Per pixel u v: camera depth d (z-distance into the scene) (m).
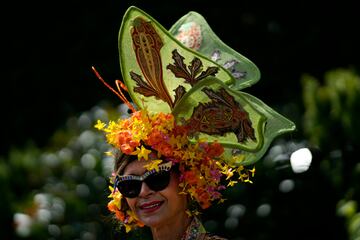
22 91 16.73
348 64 15.42
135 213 5.95
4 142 16.19
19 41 17.06
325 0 15.76
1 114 16.58
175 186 5.91
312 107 10.58
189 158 5.90
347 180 10.17
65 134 13.08
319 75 15.41
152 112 6.12
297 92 14.53
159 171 5.86
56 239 11.30
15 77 16.81
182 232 5.96
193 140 5.94
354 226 9.58
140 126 5.92
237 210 10.57
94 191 11.57
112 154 6.15
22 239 11.25
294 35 15.69
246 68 6.32
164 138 5.86
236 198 10.61
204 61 5.93
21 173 12.08
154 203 5.89
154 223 5.89
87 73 16.41
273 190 10.45
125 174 5.93
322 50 15.49
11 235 11.31
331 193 10.26
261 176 10.49
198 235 5.96
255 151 5.79
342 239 10.22
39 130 16.20
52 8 16.94
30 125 16.25
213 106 5.83
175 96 6.03
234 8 15.92
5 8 17.12
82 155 12.27
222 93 5.71
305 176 10.32
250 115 5.68
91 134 12.55
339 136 10.34
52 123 16.20
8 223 11.33
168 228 5.96
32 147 12.81
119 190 5.95
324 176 10.27
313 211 10.32
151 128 5.90
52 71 16.69
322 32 15.63
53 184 11.92
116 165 6.04
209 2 15.95
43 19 17.03
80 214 11.43
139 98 6.12
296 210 10.38
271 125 5.87
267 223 10.45
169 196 5.89
